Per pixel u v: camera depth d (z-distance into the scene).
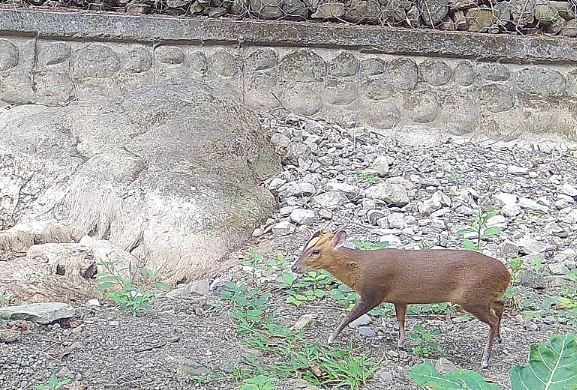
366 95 7.27
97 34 6.92
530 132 7.41
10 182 5.71
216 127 6.08
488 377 3.39
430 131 7.31
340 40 7.18
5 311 3.80
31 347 3.48
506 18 7.56
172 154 5.78
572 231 5.66
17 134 5.93
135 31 6.97
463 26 7.52
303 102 7.23
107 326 3.80
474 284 3.44
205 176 5.65
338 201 5.91
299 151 6.64
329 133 7.05
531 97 7.39
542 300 4.41
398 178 6.36
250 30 7.09
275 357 3.55
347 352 3.57
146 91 6.41
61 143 5.90
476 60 7.32
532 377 2.05
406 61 7.27
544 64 7.40
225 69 7.13
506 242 5.23
